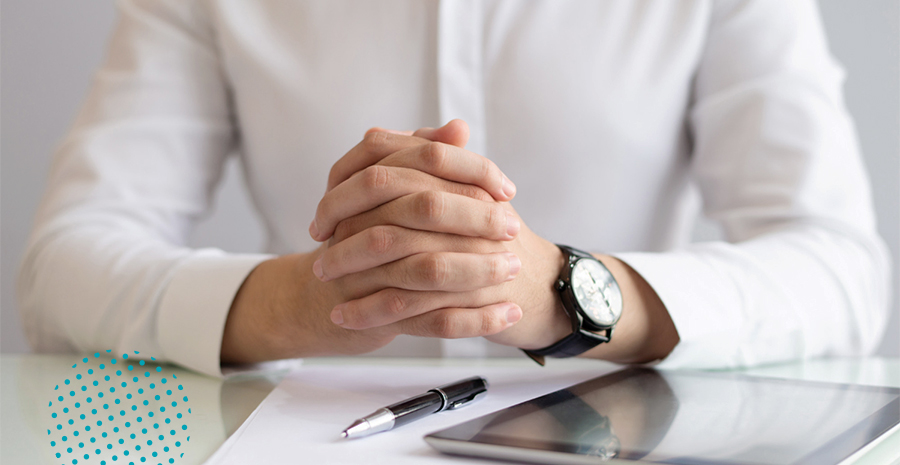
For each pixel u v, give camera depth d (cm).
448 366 62
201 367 58
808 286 68
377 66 92
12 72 164
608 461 28
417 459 31
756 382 49
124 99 94
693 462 28
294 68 93
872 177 149
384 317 48
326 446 34
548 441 31
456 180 50
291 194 95
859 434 33
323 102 92
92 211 84
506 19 91
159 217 91
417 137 53
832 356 71
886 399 43
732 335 61
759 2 93
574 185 90
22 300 79
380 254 47
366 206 49
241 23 95
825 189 82
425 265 46
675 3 92
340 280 51
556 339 56
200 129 98
